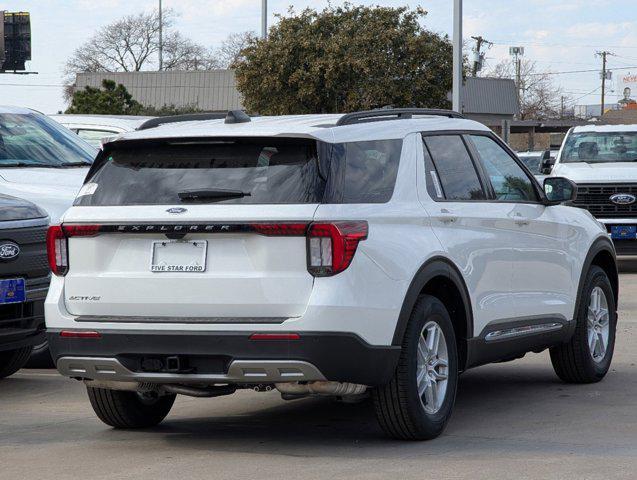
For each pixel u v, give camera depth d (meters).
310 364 7.60
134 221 7.95
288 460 7.91
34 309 10.93
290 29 50.22
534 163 35.41
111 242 8.12
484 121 80.81
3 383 11.77
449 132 9.27
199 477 7.46
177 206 7.89
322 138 7.91
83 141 15.73
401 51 49.75
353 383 7.80
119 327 7.97
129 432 9.13
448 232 8.71
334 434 8.82
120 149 8.38
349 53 49.16
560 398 10.23
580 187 22.97
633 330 14.76
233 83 87.44
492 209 9.39
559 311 10.34
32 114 15.61
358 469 7.58
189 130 8.16
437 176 8.85
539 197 10.27
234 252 7.79
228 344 7.69
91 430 9.23
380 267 7.86
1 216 10.70
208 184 7.94
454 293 8.81
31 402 10.64
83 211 8.19
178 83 89.19
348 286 7.65
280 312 7.68
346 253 7.65
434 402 8.53
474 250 8.99
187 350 7.79
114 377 8.09
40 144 14.88
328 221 7.64
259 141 8.02
